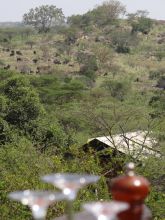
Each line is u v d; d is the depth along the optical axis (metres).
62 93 55.84
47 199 2.50
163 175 19.94
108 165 19.27
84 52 123.56
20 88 37.75
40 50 127.12
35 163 17.50
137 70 110.56
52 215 13.47
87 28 144.00
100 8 153.88
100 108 33.97
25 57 118.19
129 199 3.13
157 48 132.25
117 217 3.05
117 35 135.88
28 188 15.10
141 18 152.00
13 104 36.88
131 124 26.48
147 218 3.18
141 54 127.12
